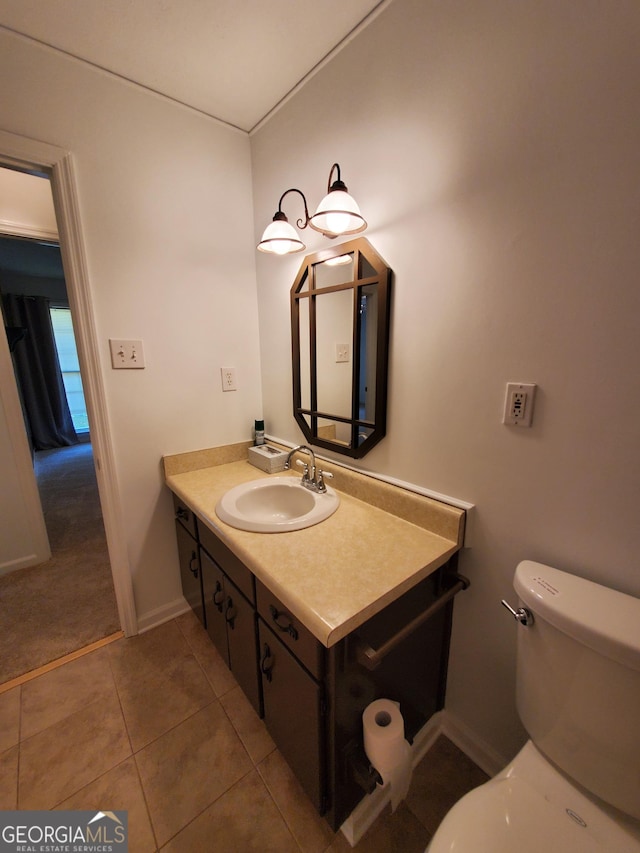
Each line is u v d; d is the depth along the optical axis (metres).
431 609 0.94
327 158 1.29
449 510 1.04
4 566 2.15
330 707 0.85
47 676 1.45
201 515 1.27
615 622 0.69
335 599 0.80
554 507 0.87
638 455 0.73
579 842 0.66
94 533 2.64
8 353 2.05
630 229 0.69
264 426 1.92
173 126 1.44
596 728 0.71
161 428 1.61
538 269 0.82
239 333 1.78
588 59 0.69
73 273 1.31
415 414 1.15
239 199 1.67
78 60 1.21
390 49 1.03
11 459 2.11
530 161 0.80
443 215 0.98
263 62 1.24
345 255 1.28
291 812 1.01
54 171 1.24
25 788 1.07
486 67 0.84
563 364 0.81
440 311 1.03
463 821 0.69
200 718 1.28
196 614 1.74
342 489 1.41
